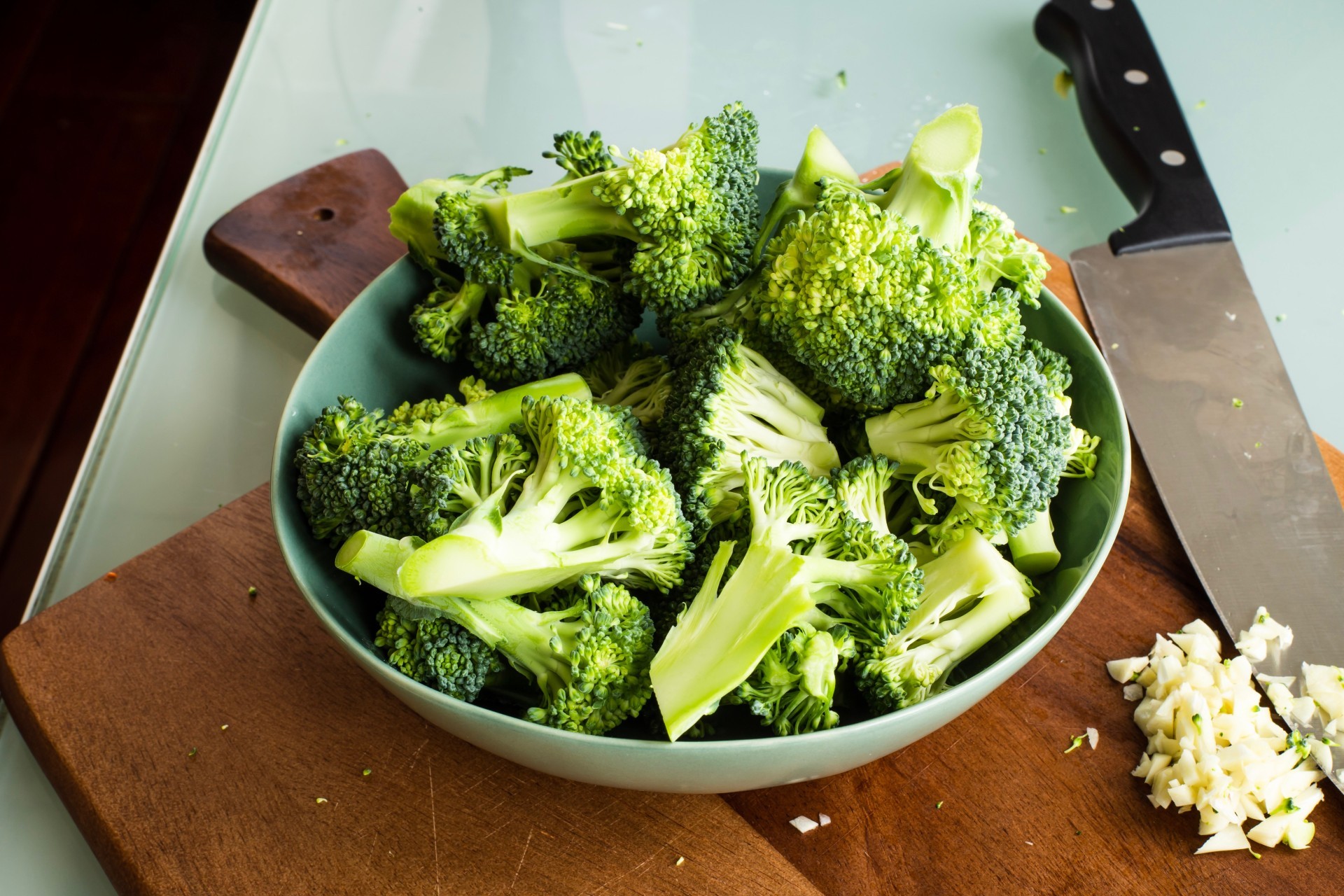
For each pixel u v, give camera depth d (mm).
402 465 470
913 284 467
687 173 483
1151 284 578
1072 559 491
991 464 463
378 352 520
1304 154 646
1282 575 518
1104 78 621
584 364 520
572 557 452
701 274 495
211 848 476
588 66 683
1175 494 533
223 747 493
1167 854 477
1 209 1063
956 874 473
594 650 444
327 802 483
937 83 673
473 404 498
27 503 944
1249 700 495
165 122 1099
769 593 442
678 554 462
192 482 570
